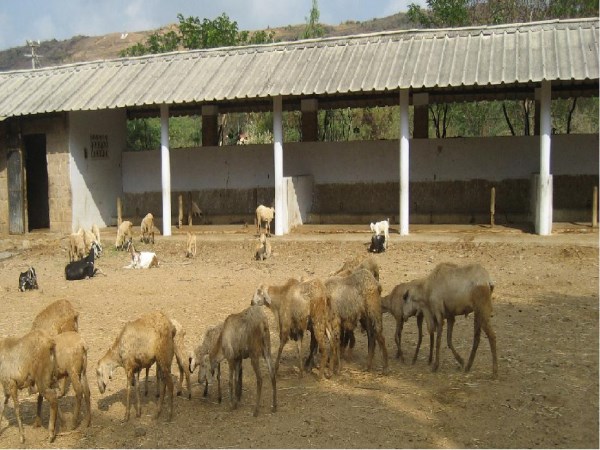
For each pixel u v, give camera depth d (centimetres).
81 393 786
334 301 909
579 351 971
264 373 941
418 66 1891
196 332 1132
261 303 914
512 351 980
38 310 1331
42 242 2156
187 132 4225
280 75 2017
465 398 812
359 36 2112
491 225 2052
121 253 1988
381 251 1814
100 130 2422
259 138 3478
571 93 2336
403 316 951
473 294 875
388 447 697
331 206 2391
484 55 1888
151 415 810
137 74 2252
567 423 736
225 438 736
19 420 757
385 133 3456
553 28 1934
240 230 2202
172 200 2498
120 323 1208
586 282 1427
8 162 2334
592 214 2023
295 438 726
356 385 877
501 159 2247
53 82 2361
